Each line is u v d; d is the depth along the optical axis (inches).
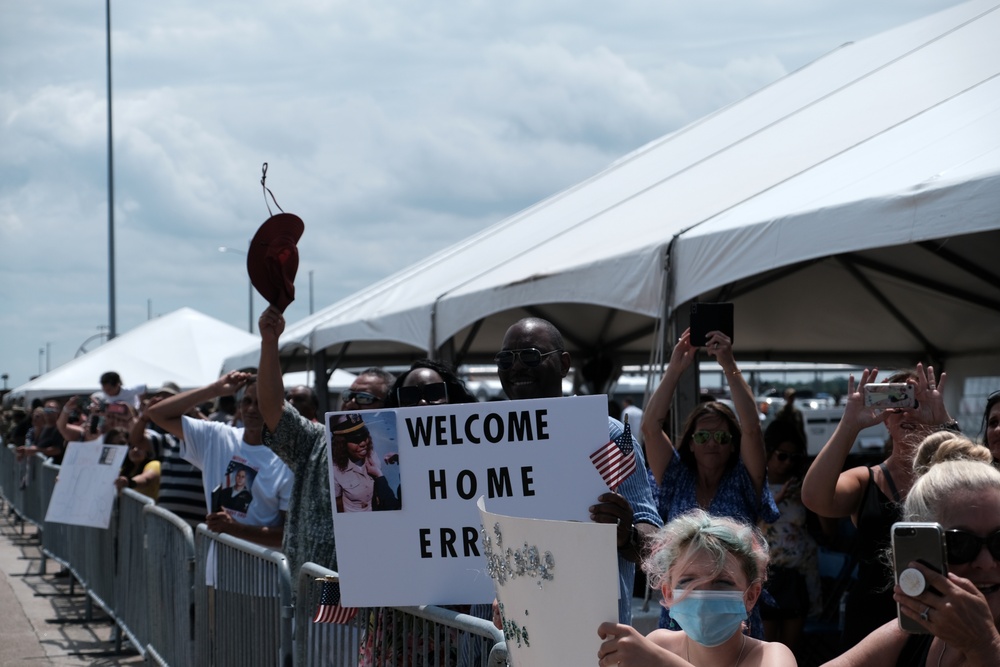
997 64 321.1
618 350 628.4
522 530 103.3
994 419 181.2
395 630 152.9
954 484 93.6
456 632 139.2
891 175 240.2
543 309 538.0
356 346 705.0
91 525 390.6
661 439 219.6
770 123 401.4
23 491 738.2
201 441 276.8
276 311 180.9
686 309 288.5
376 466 144.6
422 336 423.5
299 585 182.4
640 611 254.8
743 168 346.0
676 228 293.0
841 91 387.5
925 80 341.4
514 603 105.3
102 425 514.0
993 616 91.6
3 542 715.4
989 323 509.7
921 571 85.6
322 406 589.3
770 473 265.9
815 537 269.3
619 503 134.9
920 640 103.7
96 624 430.6
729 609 103.7
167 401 275.4
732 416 213.5
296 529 190.9
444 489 142.8
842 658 107.0
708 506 212.1
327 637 172.9
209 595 257.0
